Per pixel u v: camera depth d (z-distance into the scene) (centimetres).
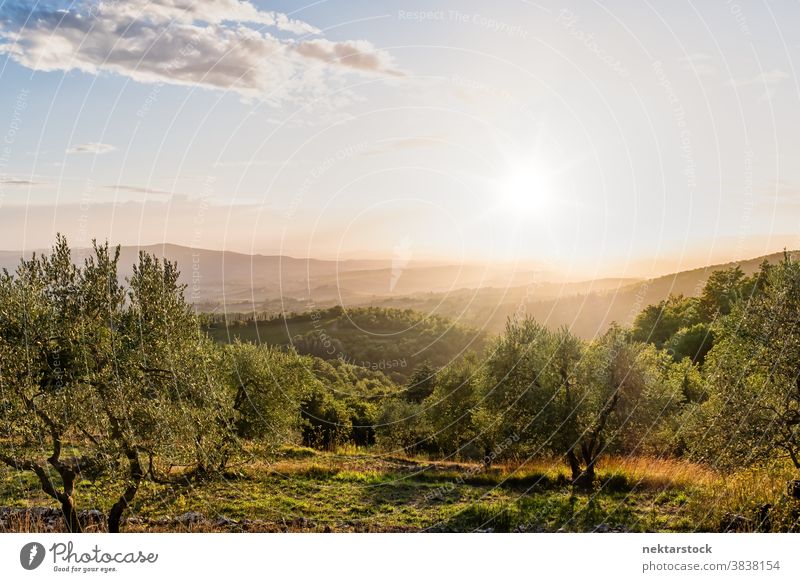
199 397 1127
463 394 3039
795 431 1266
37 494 1391
